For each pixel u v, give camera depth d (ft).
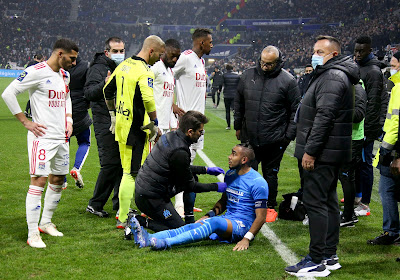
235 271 10.92
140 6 177.68
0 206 16.22
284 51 134.82
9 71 115.44
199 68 17.12
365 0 134.21
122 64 13.65
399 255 12.50
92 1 178.81
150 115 13.58
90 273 10.61
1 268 10.76
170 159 12.36
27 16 168.04
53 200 13.62
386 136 12.53
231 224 12.75
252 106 16.24
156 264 11.23
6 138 31.65
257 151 16.67
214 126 44.83
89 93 14.61
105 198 15.69
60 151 13.25
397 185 12.62
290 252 12.39
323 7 149.59
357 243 13.48
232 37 159.84
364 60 16.30
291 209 15.55
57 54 12.67
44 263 11.16
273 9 159.53
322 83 10.82
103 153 15.37
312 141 10.75
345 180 14.92
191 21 172.24
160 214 12.86
